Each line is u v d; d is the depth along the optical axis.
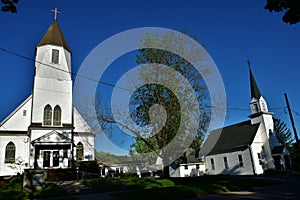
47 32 32.22
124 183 18.09
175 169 42.53
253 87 41.91
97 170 27.28
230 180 19.59
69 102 30.47
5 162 28.31
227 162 40.91
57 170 25.44
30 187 16.17
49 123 29.16
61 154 27.95
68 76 31.20
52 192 15.01
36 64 30.36
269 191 14.05
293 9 8.01
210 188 15.20
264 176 27.31
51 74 30.42
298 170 35.78
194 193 13.76
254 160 37.16
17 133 29.56
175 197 12.90
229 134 43.53
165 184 17.62
